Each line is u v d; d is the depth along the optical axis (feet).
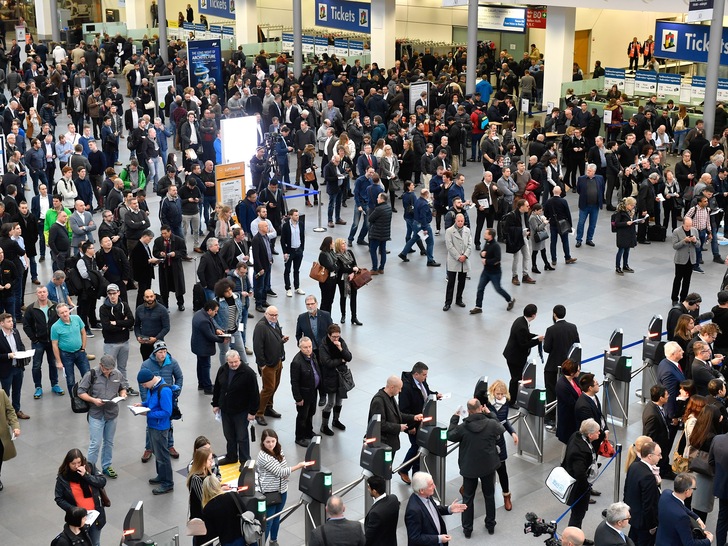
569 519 35.99
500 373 49.01
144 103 104.32
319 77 115.85
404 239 71.00
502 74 115.44
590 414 36.50
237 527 30.66
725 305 46.85
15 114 96.43
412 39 144.56
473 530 35.58
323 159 84.58
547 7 108.58
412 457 38.70
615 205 80.59
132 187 74.79
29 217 59.41
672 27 96.48
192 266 64.18
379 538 29.86
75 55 129.80
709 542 29.89
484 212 68.13
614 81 104.68
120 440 42.16
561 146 89.04
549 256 68.18
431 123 89.86
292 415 44.68
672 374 39.70
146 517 36.04
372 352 51.39
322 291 54.34
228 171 67.10
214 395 38.93
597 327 54.95
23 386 47.29
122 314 44.98
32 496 37.65
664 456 38.37
